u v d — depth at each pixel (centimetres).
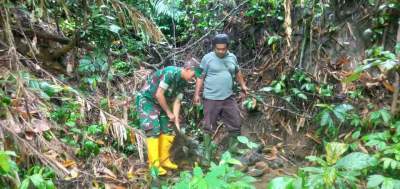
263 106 557
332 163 308
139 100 436
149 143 425
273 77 579
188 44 709
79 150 403
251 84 596
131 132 434
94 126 425
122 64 605
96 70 550
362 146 418
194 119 581
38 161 354
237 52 652
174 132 477
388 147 330
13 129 362
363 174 318
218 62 477
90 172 388
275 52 595
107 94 545
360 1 538
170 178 412
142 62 647
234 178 293
